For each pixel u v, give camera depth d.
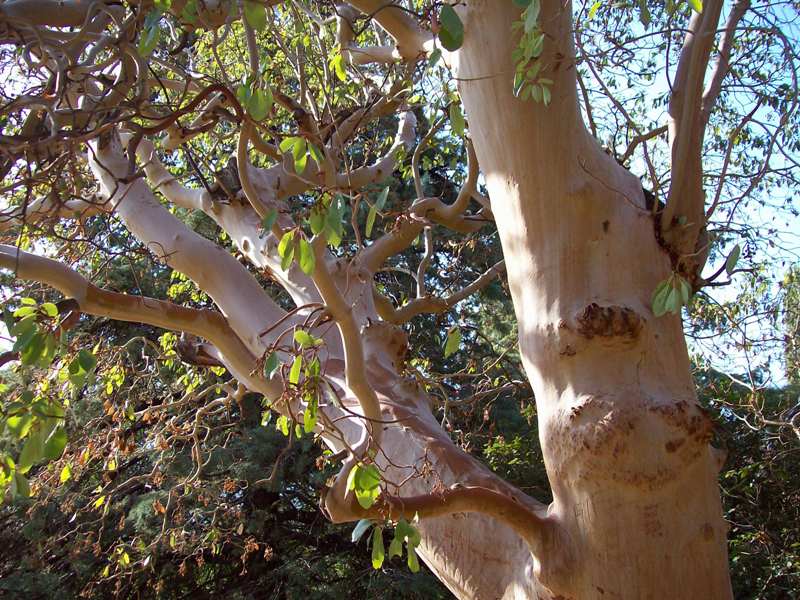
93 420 8.55
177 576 12.20
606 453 3.56
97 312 4.74
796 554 9.91
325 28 6.20
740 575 10.17
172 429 7.50
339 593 12.20
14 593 11.18
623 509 3.56
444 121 7.19
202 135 7.59
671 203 3.81
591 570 3.61
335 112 6.33
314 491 13.27
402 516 3.33
